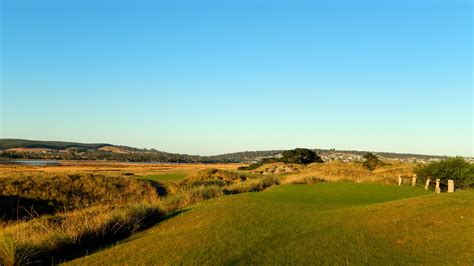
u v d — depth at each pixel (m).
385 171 46.09
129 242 11.82
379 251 9.48
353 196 21.42
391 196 21.48
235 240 10.52
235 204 17.17
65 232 13.13
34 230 15.05
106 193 32.19
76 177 33.19
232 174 47.47
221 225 12.62
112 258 9.82
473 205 12.73
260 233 11.34
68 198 29.44
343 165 60.03
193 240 10.73
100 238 13.26
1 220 23.22
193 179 43.00
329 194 22.34
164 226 14.35
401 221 12.05
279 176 39.97
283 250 9.56
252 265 8.48
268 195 21.83
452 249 9.33
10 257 10.53
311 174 38.06
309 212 15.16
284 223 12.85
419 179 31.53
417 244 9.95
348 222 12.80
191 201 20.59
